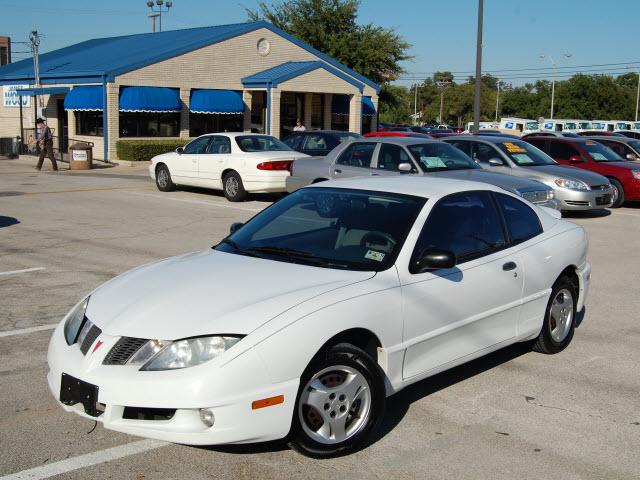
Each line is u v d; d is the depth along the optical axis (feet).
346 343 14.32
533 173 48.08
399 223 16.66
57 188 63.21
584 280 21.52
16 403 16.70
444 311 16.30
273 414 13.12
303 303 13.91
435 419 16.19
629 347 21.62
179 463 13.92
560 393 17.87
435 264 15.70
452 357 16.81
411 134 82.64
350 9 148.25
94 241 37.52
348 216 17.34
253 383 12.91
